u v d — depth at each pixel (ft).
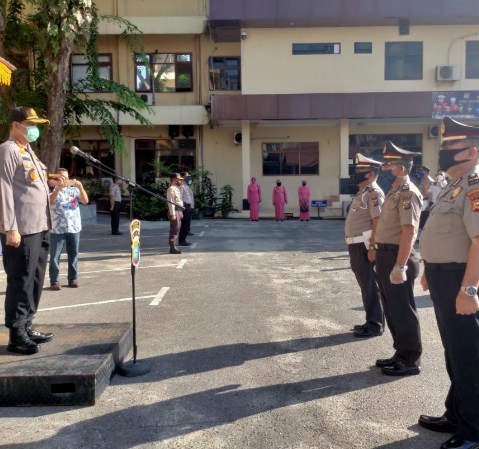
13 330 14.98
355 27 73.15
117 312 22.80
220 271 32.24
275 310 23.06
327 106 71.36
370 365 16.49
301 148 80.07
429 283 11.88
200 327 20.58
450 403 12.25
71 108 55.98
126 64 78.13
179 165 78.54
